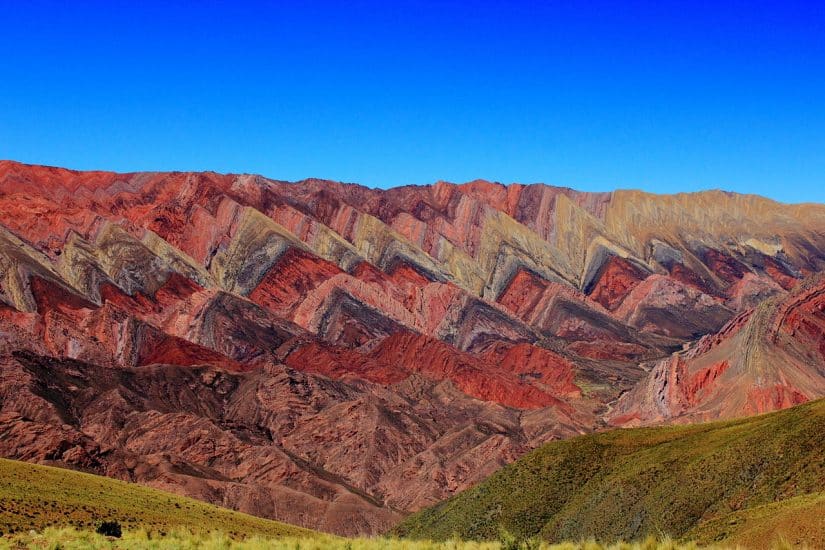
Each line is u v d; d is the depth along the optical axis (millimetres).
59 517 73500
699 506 82562
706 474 85438
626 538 84375
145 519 85375
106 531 60062
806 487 76000
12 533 63094
